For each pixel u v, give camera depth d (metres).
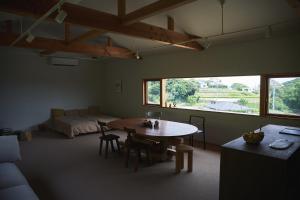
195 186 3.07
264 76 4.35
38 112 6.86
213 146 5.05
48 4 2.75
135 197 2.77
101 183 3.15
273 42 4.18
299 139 2.40
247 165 1.95
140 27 3.71
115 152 4.59
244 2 3.37
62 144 5.21
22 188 2.17
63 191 2.91
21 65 6.46
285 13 3.44
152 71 6.61
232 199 2.07
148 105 6.78
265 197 1.86
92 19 3.12
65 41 5.16
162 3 2.71
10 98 6.33
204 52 5.28
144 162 4.01
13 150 2.98
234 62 4.77
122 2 3.34
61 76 7.29
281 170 1.75
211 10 3.74
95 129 6.27
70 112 7.43
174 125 4.21
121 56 6.39
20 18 4.91
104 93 8.44
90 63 8.00
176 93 6.27
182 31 4.69
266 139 2.40
